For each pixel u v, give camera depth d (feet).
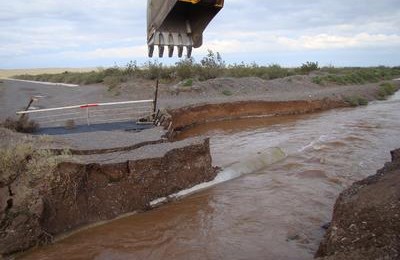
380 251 16.08
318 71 145.79
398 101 93.81
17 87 113.09
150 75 94.99
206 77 96.73
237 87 89.15
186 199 30.19
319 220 26.16
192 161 32.30
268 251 22.24
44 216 23.59
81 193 25.81
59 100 75.05
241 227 25.46
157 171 29.40
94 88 94.32
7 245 21.83
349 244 17.67
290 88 99.50
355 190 22.26
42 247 22.95
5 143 30.91
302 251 22.11
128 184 27.96
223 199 30.22
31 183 24.32
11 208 23.08
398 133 52.70
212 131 58.65
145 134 38.63
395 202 18.11
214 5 17.72
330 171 36.47
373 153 42.57
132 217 27.07
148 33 18.89
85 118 51.19
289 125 62.18
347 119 66.23
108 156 29.71
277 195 30.83
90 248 23.13
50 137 34.24
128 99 74.02
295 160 40.47
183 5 18.62
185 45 18.67
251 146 47.57
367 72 151.84
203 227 25.62
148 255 22.30
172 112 59.00
